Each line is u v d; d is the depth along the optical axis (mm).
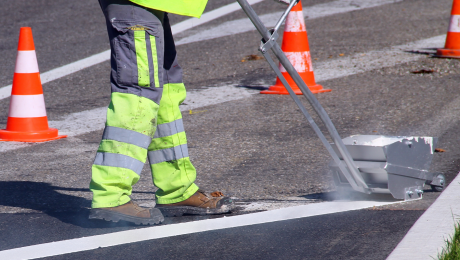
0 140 18750
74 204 12633
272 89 24484
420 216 10914
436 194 12516
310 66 24000
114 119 10547
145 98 10523
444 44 31406
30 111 18797
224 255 9500
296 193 13000
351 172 11680
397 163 11773
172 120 11422
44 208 12352
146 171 15320
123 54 10406
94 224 11234
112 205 10727
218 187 13656
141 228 10953
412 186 12047
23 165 16016
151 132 10742
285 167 15203
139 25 10305
